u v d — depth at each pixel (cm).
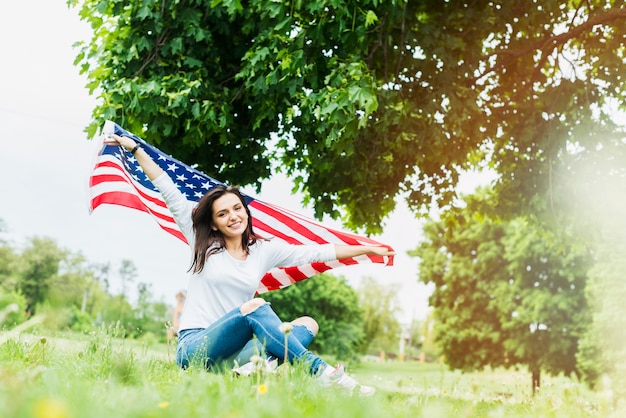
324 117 863
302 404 304
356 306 5403
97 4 1017
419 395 407
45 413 190
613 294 2677
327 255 578
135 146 569
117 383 337
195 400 289
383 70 1040
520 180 1293
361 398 338
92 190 629
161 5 1007
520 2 1149
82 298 7606
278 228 676
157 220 668
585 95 1245
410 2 1034
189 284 539
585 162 1252
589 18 1161
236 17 1030
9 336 498
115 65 1039
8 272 6981
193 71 1016
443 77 1021
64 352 502
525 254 3117
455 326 3381
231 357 495
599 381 2686
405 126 1002
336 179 1130
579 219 1268
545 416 404
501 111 1305
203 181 624
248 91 1016
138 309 8412
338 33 864
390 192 1236
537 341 3131
